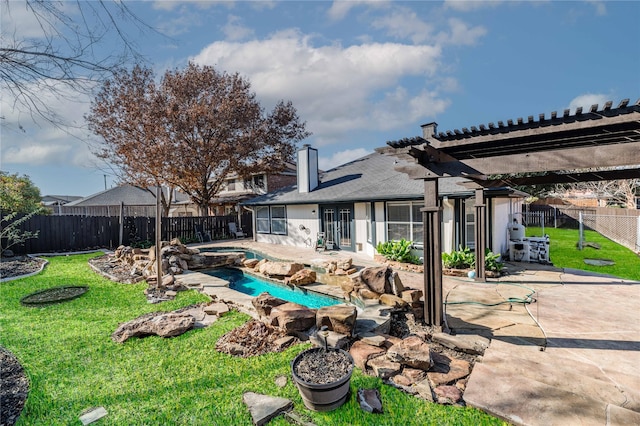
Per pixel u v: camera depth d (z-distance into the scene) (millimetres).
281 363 4016
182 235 19328
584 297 6750
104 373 3857
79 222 15164
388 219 11516
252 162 24031
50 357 4258
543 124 3570
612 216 14219
